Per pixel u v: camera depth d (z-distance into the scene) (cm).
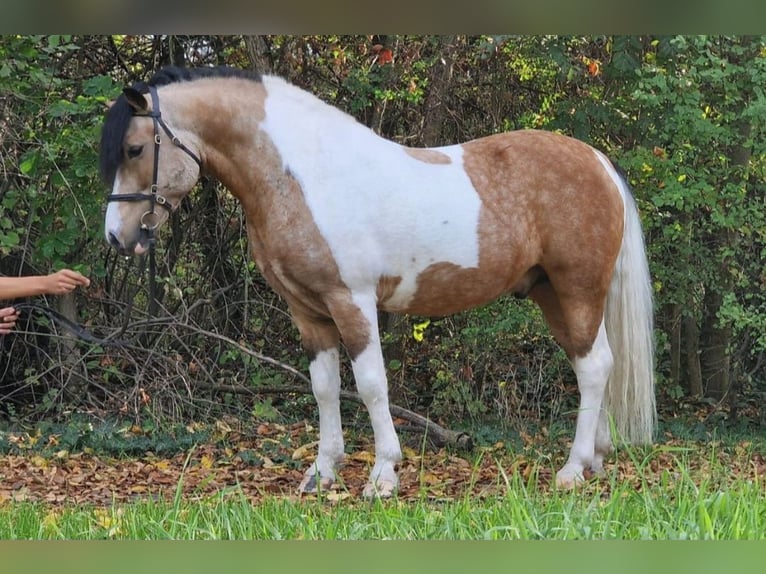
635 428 548
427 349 828
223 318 821
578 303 529
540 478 555
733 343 858
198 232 824
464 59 816
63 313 775
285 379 814
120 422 734
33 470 599
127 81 820
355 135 493
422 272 495
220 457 655
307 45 793
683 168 729
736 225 738
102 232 691
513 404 779
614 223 530
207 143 481
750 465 630
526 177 516
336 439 518
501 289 519
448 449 660
